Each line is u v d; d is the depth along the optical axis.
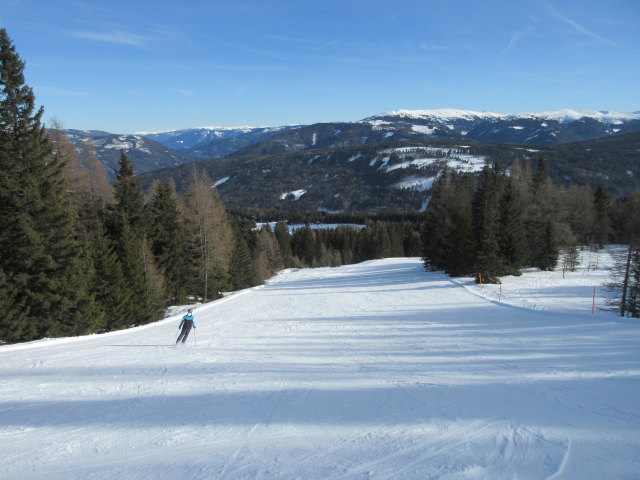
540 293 27.17
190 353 13.14
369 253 104.44
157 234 34.66
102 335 17.98
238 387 8.82
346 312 22.92
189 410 7.35
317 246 111.12
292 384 8.96
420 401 7.43
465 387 8.26
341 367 10.58
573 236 40.50
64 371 10.86
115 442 5.98
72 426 6.69
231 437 6.03
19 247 18.61
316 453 5.38
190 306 35.34
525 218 40.41
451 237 38.16
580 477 4.51
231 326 19.70
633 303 21.81
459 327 16.55
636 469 4.68
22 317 18.41
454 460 5.02
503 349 12.09
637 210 34.75
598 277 34.28
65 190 21.84
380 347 13.24
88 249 23.83
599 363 9.91
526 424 6.13
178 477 4.82
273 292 38.00
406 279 39.91
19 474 5.05
